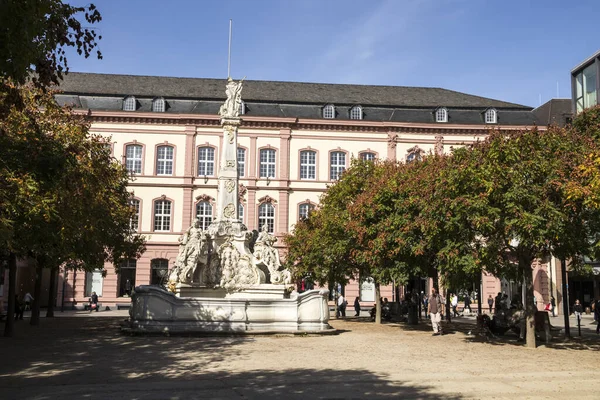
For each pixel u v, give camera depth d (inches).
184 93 2039.9
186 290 930.1
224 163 1041.5
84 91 1974.7
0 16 309.0
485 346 717.3
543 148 685.3
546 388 421.7
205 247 973.8
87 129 828.6
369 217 999.0
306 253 1325.0
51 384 420.5
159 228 1907.0
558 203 677.3
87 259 984.3
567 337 852.0
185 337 753.0
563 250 715.4
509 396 390.0
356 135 2010.3
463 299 1881.2
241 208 1942.7
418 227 885.2
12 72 332.8
